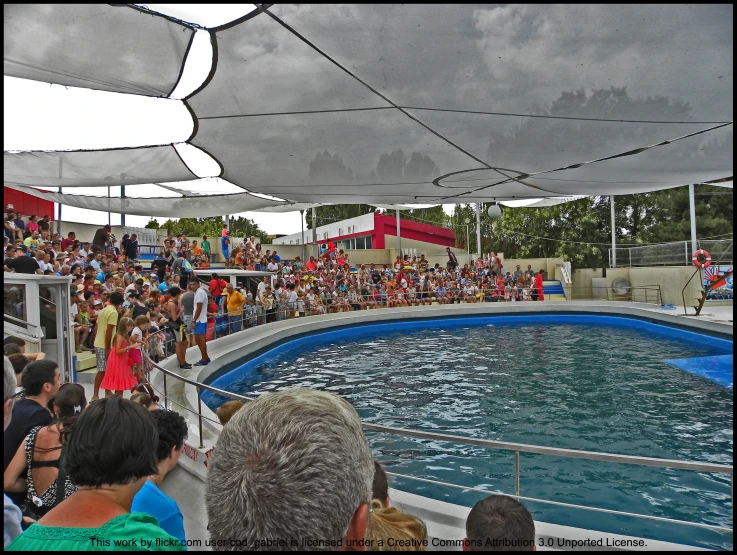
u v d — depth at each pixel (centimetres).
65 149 696
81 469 151
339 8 393
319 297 2002
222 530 92
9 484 275
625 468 592
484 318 2183
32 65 463
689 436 697
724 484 546
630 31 416
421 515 374
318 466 91
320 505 89
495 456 637
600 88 519
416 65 479
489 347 1496
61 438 270
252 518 89
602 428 735
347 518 93
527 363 1234
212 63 477
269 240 4709
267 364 1301
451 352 1422
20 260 805
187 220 4466
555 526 354
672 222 3319
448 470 596
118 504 152
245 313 1524
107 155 724
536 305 2258
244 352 1292
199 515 395
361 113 593
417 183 932
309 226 5162
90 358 928
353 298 2130
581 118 596
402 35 430
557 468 595
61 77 493
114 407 160
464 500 517
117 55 454
